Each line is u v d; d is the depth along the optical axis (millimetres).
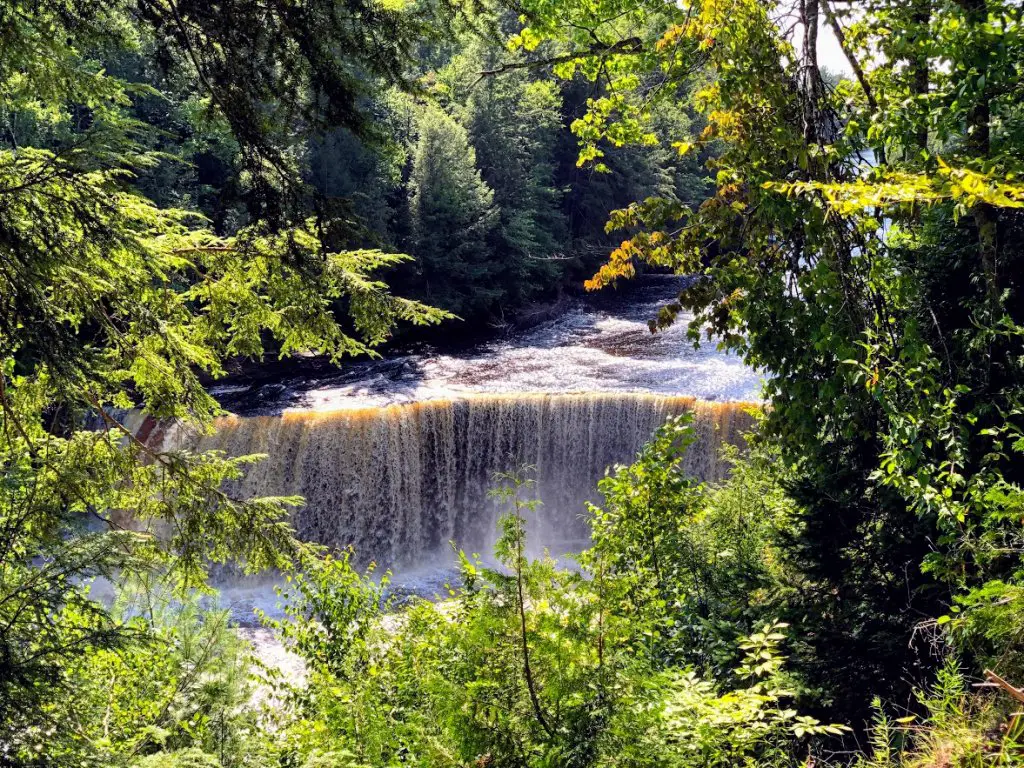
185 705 6660
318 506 21391
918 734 5090
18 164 4781
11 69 5316
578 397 22484
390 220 36062
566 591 4727
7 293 4605
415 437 22188
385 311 6652
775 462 10422
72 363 4879
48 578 5164
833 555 7789
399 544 22250
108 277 5359
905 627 7086
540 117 40625
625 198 45344
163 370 6008
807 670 7113
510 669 4566
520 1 6402
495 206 38125
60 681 4801
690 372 27438
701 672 6812
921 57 6008
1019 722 4375
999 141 5113
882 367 5926
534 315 37719
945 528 5469
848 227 6480
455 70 38719
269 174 5547
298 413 21094
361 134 5598
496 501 23375
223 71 5156
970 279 7168
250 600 18469
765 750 5371
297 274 6422
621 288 43062
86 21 5160
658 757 4168
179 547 6461
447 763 4449
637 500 7426
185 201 27891
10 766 4355
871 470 7711
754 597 8484
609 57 11062
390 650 7227
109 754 4809
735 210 7383
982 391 6590
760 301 7082
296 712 7484
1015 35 4664
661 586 7281
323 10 5117
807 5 6582
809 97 6715
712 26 6926
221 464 6668
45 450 5926
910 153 6719
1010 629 4473
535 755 4297
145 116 27547
